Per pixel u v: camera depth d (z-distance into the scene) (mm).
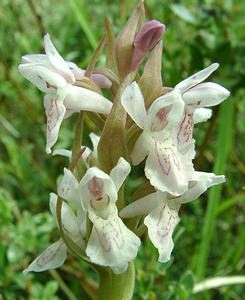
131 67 55
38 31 110
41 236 77
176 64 97
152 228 52
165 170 52
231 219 93
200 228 93
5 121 105
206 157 102
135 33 56
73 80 53
